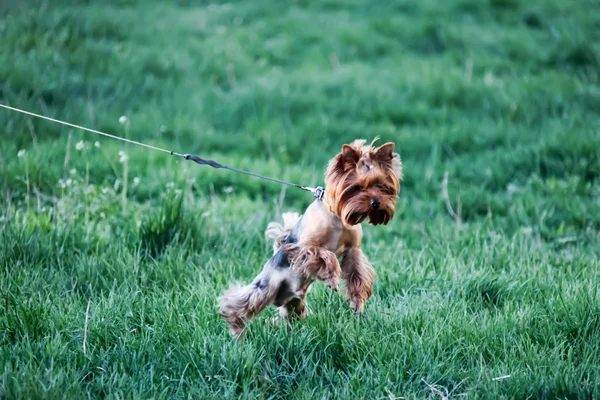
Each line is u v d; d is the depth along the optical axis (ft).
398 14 49.06
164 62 40.86
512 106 37.19
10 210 23.41
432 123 36.60
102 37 42.86
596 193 28.96
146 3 49.85
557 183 29.63
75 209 23.80
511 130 35.27
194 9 49.75
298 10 49.62
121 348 16.49
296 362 16.17
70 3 46.75
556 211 27.86
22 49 39.37
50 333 17.07
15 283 18.90
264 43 45.29
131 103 36.99
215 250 22.62
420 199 29.99
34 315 17.29
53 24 42.24
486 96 38.81
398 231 26.63
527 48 44.52
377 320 17.74
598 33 46.57
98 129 33.35
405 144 34.68
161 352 16.43
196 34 45.68
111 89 37.55
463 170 32.12
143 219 22.82
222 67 41.39
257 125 36.17
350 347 16.63
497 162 32.01
